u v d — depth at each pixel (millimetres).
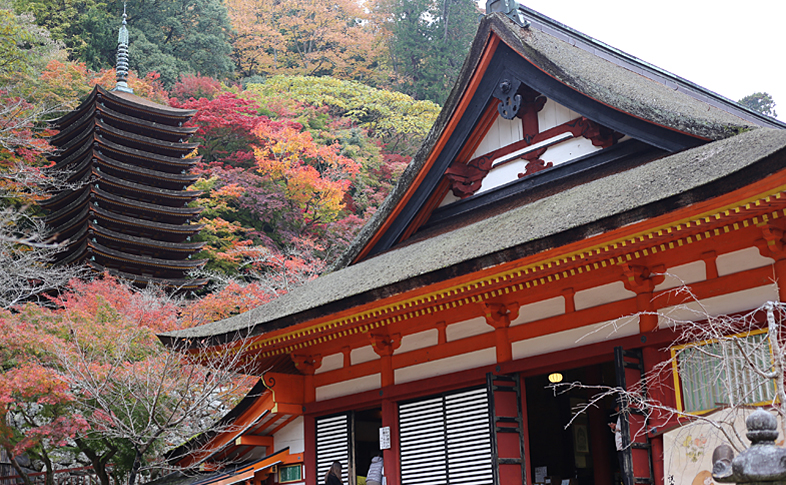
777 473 4469
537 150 13711
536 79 13609
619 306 10180
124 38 48281
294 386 14953
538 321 11141
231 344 13961
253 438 15641
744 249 9039
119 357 15438
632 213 8266
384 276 12078
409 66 74375
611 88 13016
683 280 9617
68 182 40562
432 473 12289
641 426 9445
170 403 15906
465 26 74812
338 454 14242
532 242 9227
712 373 8977
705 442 8492
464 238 12219
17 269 18641
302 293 15133
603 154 12750
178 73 61062
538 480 14070
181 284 40031
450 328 12469
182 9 66812
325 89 64125
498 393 11117
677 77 20844
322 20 81625
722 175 7430
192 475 15953
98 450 18062
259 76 72688
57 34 52406
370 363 13711
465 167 14977
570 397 15875
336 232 47531
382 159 58219
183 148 45094
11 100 31344
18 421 18984
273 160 48281
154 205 41844
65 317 16609
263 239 46562
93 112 41719
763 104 63312
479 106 14461
